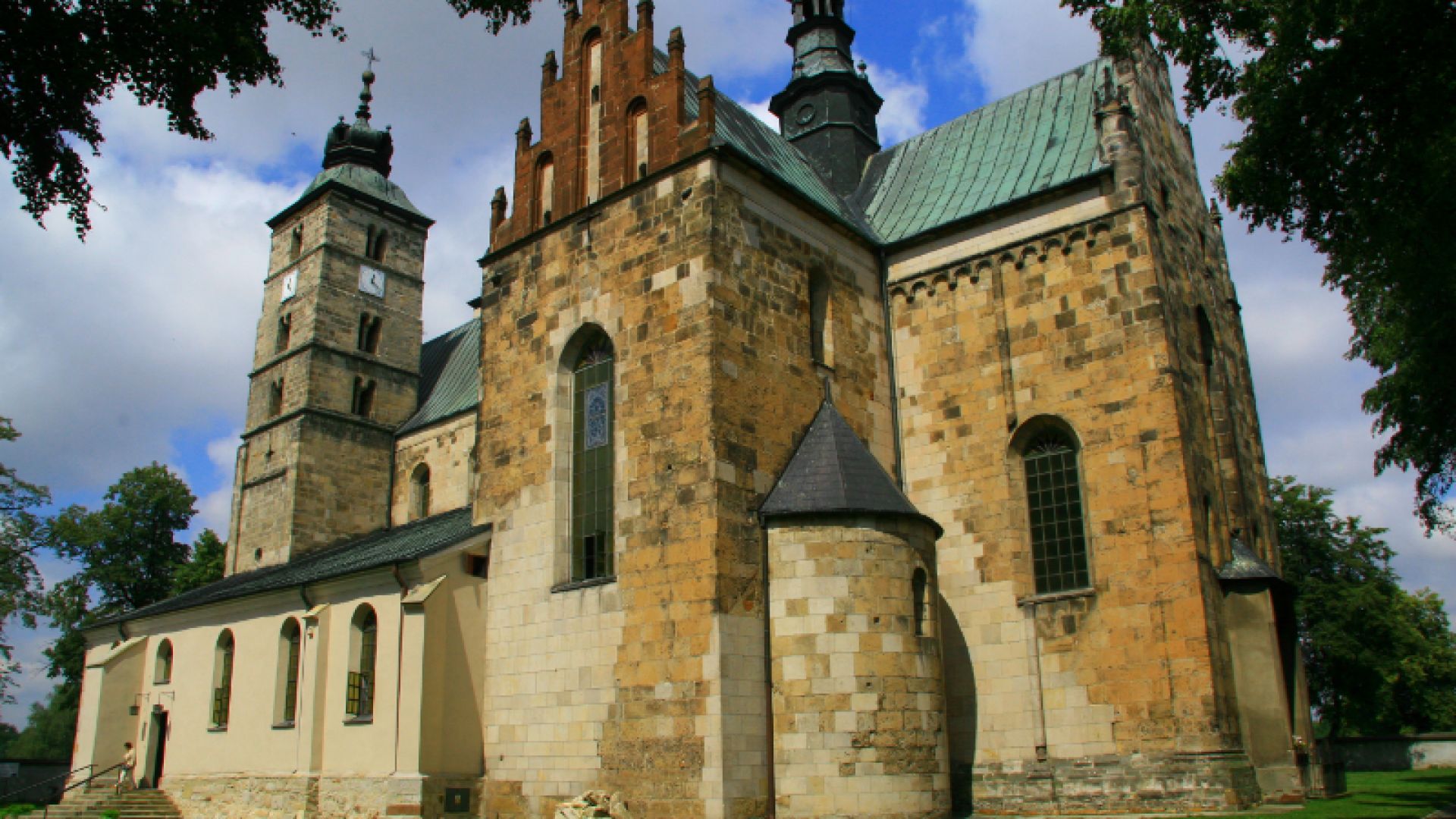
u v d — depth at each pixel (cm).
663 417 3041
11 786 5875
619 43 3559
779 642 2819
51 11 1589
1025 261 3503
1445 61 1844
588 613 3078
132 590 7225
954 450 3516
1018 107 4131
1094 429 3238
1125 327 3247
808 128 4734
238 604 4122
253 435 5631
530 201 3688
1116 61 3753
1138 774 2931
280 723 3734
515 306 3616
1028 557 3303
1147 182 3394
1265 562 3359
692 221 3138
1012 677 3219
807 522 2883
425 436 5484
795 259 3397
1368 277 3122
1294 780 2930
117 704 4522
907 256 3788
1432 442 3341
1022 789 3111
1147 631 3006
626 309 3241
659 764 2788
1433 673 7469
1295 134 2069
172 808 4119
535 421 3428
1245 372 3994
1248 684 3033
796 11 4988
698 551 2842
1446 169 1956
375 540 4738
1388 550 6750
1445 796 3147
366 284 5806
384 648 3366
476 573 3438
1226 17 2103
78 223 1700
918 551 2947
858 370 3553
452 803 3153
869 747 2708
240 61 1764
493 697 3294
